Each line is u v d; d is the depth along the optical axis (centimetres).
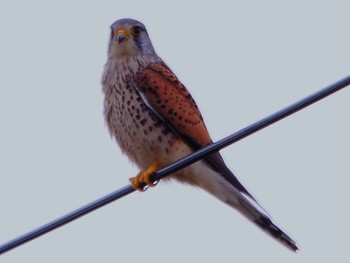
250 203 1338
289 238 1313
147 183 1326
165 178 1389
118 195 1166
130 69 1392
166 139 1359
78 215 1163
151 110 1362
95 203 1165
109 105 1397
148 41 1444
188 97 1402
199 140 1374
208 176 1350
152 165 1358
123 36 1407
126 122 1373
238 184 1348
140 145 1370
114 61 1411
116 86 1390
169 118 1362
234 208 1362
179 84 1406
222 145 1113
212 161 1345
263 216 1331
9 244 1153
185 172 1358
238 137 1088
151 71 1394
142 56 1417
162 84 1380
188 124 1372
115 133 1399
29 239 1152
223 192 1355
